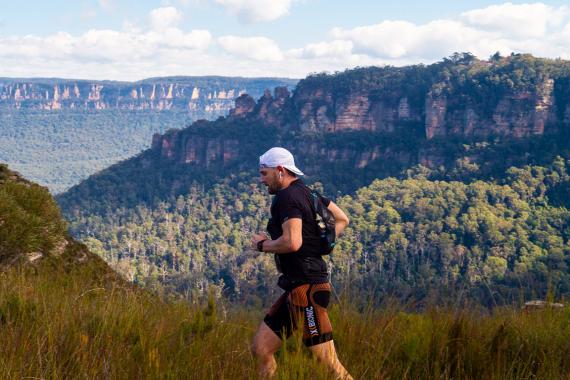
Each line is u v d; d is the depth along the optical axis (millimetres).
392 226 180625
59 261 9180
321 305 4184
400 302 4867
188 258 197625
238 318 4738
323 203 4355
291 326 4203
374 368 4062
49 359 3621
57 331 4113
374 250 166250
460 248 158375
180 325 4625
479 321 4973
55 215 10492
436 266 154375
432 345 4469
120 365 3664
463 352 4348
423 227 177500
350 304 4898
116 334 4332
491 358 4371
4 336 3977
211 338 4383
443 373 4141
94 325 4422
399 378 4141
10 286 5918
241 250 197000
